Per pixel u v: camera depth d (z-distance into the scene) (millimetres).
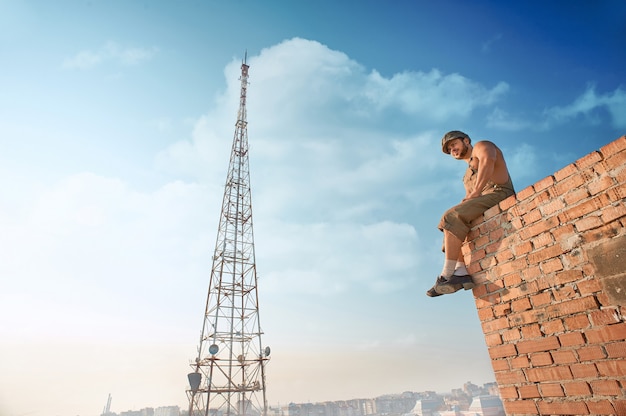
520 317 2523
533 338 2406
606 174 2141
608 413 1911
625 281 1938
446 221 3070
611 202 2086
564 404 2150
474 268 2977
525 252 2557
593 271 2117
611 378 1932
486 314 2809
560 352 2223
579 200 2264
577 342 2137
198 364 25016
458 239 3010
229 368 25203
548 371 2275
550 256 2383
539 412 2291
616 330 1948
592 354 2045
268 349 27062
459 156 3535
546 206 2467
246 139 36312
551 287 2346
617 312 1961
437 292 2980
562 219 2346
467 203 3021
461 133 3525
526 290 2506
